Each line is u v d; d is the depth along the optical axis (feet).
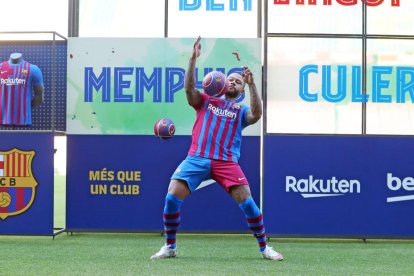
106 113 92.12
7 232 85.81
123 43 92.43
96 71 92.48
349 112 90.22
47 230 85.76
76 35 93.81
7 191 86.02
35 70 90.07
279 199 88.38
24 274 55.88
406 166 88.33
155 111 91.97
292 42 90.17
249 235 95.40
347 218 88.33
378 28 90.89
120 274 55.83
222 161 65.41
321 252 76.07
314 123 90.02
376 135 88.43
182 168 65.82
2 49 94.17
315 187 88.38
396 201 88.33
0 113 89.71
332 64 90.27
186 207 91.30
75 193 91.86
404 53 90.74
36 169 85.66
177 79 92.02
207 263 63.36
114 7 94.07
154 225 91.45
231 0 93.40
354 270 60.49
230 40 91.66
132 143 91.86
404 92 90.53
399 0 90.84
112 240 86.63
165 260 65.67
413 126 90.48
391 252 76.64
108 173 91.86
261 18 93.30
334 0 90.48
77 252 73.00
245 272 57.47
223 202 91.25
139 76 92.27
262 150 89.35
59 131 89.20
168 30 93.71
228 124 65.77
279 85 89.97
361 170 88.33
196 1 93.61
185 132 91.71
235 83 67.46
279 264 63.52
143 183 91.61
